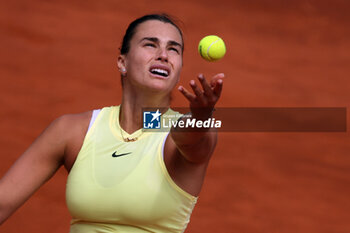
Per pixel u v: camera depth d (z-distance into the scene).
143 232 13.75
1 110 48.19
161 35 14.41
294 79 69.94
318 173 44.44
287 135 51.53
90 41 68.19
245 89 63.38
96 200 13.77
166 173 13.52
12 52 61.66
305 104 62.72
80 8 76.56
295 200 39.22
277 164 44.91
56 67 60.03
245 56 73.81
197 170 13.45
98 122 14.80
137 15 79.12
